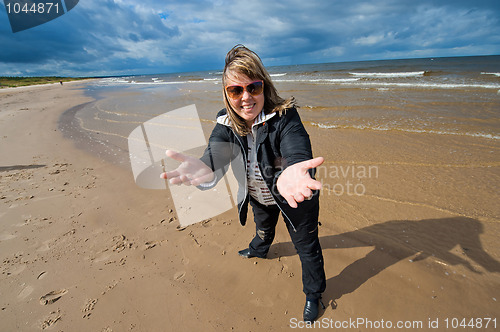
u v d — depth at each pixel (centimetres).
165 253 285
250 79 139
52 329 204
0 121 1070
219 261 270
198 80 3912
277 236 303
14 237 315
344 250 278
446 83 1446
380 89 1369
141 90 2464
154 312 218
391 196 370
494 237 279
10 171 520
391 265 254
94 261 275
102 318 213
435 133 605
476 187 374
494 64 2970
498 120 670
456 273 240
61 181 468
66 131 858
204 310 218
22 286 244
